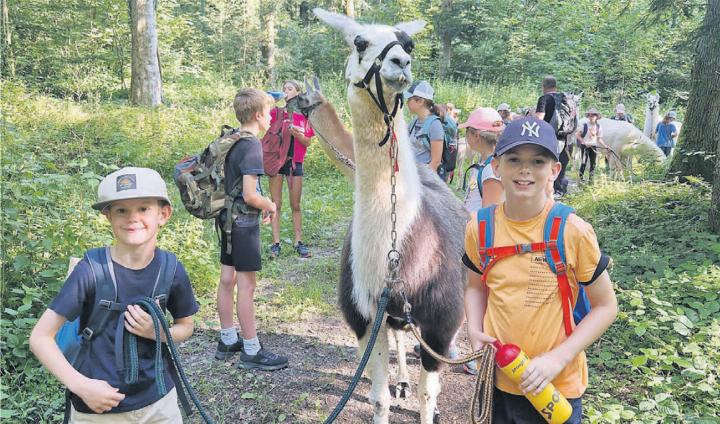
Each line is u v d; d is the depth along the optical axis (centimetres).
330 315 532
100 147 1134
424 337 319
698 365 349
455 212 369
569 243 212
